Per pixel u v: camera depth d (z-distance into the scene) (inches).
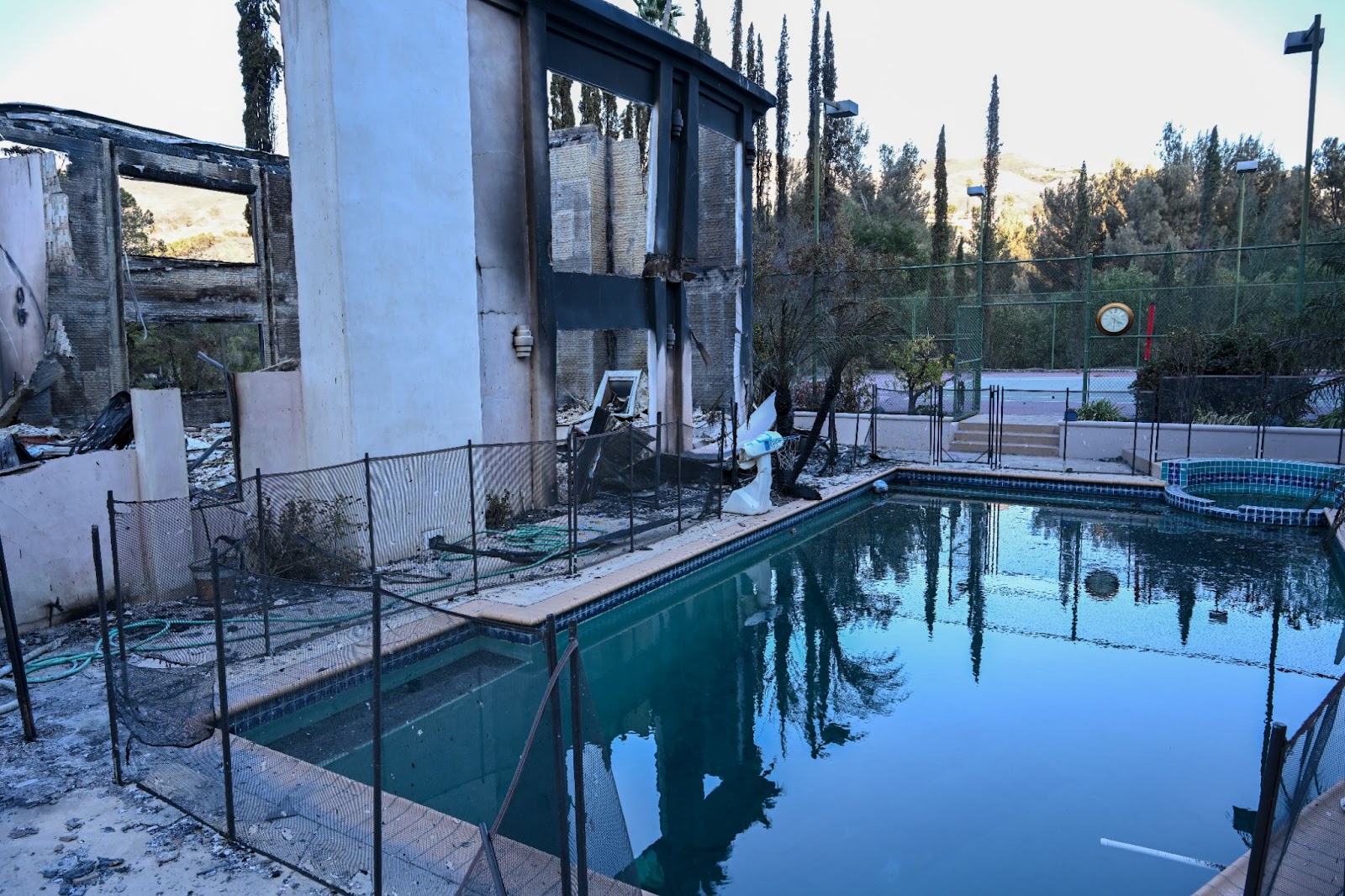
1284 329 710.5
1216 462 575.5
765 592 397.1
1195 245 1908.2
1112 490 565.9
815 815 209.9
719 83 616.4
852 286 765.3
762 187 1557.6
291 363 398.3
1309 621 343.0
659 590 369.7
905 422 713.6
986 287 1583.4
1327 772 139.6
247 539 293.9
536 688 282.0
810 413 735.7
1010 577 413.1
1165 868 186.4
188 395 735.1
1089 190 2161.7
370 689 263.1
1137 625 343.3
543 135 467.5
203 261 748.6
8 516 281.0
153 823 177.6
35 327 633.0
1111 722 258.2
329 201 346.6
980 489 608.7
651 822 208.1
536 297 470.0
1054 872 185.3
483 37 438.6
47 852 166.2
